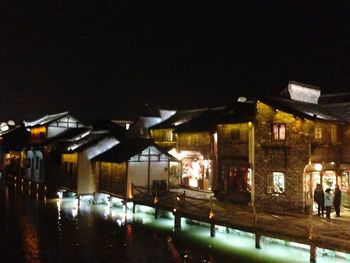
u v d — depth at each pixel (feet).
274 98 85.46
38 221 89.04
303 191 75.97
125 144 114.21
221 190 94.22
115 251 66.69
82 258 63.21
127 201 96.99
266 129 82.89
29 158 154.71
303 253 61.36
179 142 119.44
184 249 67.26
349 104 93.61
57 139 138.00
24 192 136.05
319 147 77.97
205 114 125.08
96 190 112.68
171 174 113.39
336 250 54.13
